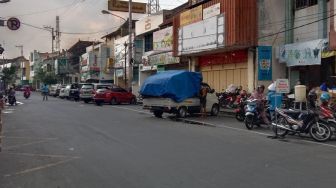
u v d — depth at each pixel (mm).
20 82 139625
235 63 32062
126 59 55156
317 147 13539
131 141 14852
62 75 93375
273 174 9453
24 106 37344
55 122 22047
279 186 8383
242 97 25703
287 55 27375
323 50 23922
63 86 59469
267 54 28828
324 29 25281
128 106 38531
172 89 24703
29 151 12898
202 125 20891
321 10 25422
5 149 13312
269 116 19000
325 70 25469
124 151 12695
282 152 12461
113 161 11125
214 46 30750
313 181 8789
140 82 51188
